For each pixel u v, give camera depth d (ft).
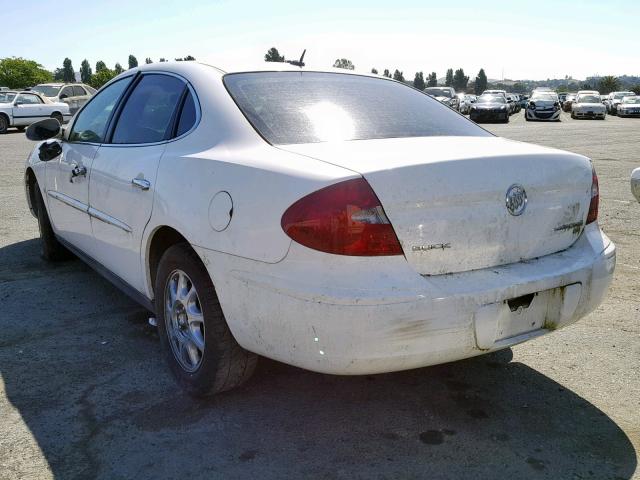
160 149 10.27
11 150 47.55
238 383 9.48
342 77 11.18
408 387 10.16
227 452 8.39
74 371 10.72
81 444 8.57
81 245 13.83
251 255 7.98
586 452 8.40
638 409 9.50
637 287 14.98
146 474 7.93
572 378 10.49
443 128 10.33
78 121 14.17
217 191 8.59
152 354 11.41
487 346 7.95
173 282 10.02
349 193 7.36
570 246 9.20
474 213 7.97
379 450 8.43
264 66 10.87
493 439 8.70
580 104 104.53
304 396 9.86
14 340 12.00
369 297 7.20
